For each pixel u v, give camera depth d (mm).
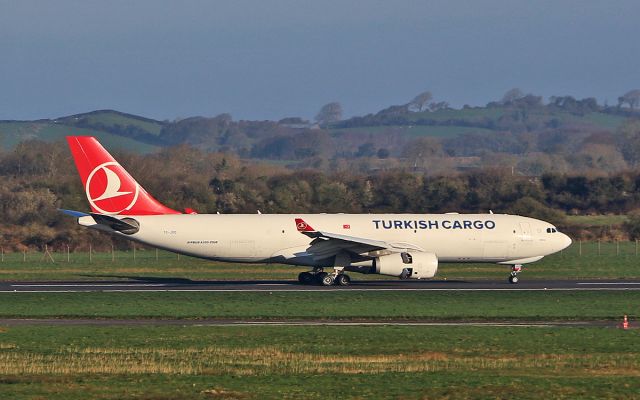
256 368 110438
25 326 147500
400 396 95500
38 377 104688
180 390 98000
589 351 123625
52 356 118062
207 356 118500
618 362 114938
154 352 121375
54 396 94875
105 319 157375
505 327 147125
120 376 105562
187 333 138875
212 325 148750
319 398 94562
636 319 158875
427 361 115750
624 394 96688
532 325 150875
